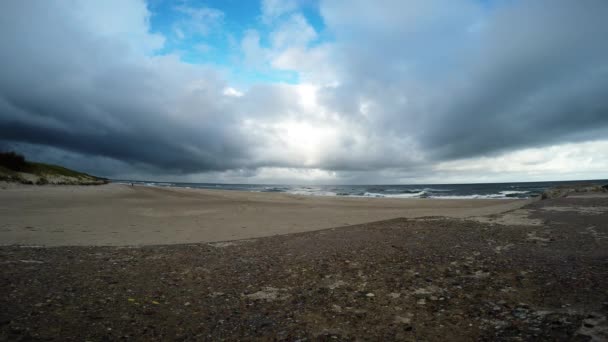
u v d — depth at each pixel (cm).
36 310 425
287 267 657
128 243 995
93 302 465
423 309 433
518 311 400
